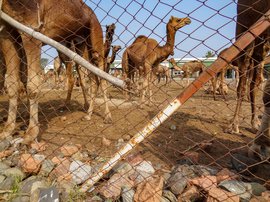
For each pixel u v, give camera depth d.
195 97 12.63
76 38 5.98
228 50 2.10
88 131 4.84
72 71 7.12
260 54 4.37
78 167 2.95
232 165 3.12
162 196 2.48
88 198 2.61
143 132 2.41
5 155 3.42
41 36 2.96
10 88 4.16
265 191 2.55
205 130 5.02
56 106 7.13
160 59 6.71
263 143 3.00
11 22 3.17
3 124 5.08
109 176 2.88
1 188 2.76
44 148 3.69
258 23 2.01
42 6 4.51
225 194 2.30
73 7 5.16
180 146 4.02
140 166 2.97
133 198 2.43
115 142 4.21
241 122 5.79
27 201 2.59
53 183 2.79
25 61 4.43
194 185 2.53
